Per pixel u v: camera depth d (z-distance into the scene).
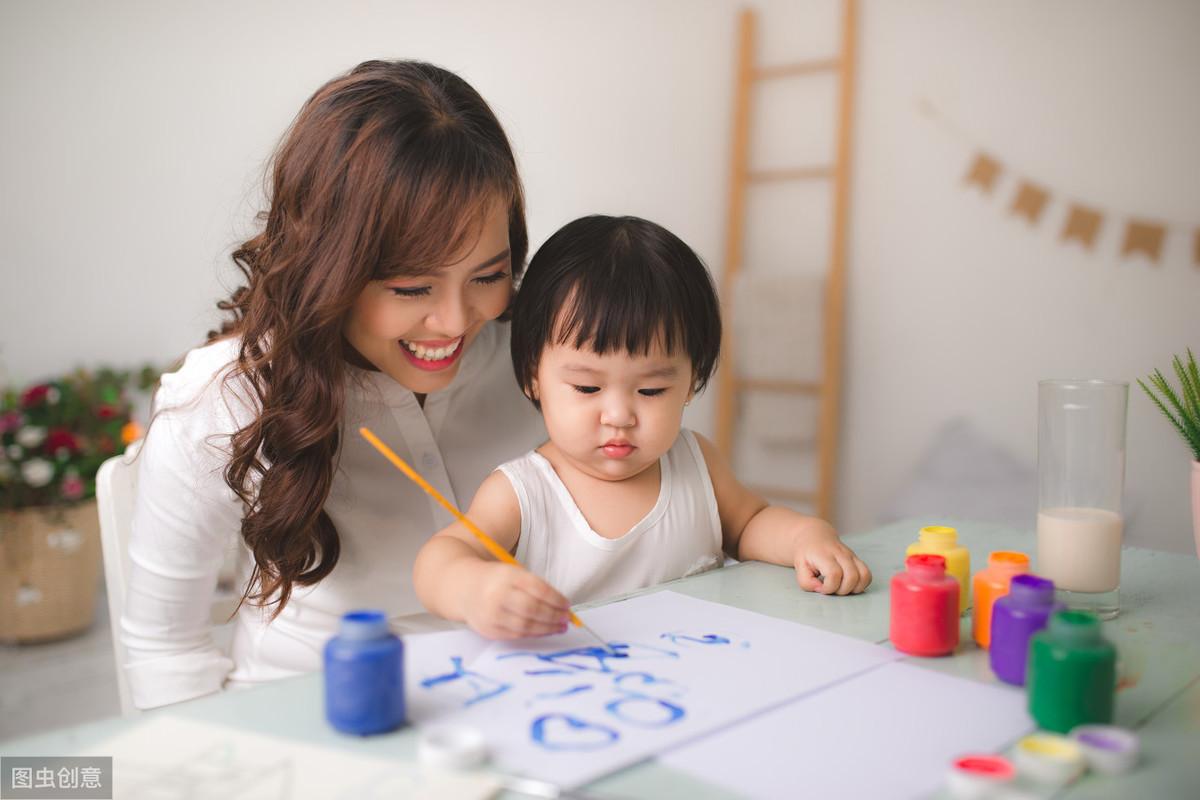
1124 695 0.61
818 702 0.59
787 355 3.03
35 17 2.60
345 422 0.98
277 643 1.00
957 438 2.86
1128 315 2.62
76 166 2.68
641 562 0.96
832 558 0.86
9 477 2.37
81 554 2.46
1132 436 2.64
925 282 2.92
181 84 2.69
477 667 0.65
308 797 0.47
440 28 2.79
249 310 0.94
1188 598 0.84
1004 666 0.62
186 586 0.95
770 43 3.17
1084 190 2.66
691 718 0.56
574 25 2.96
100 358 2.76
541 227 2.90
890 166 2.96
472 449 1.11
